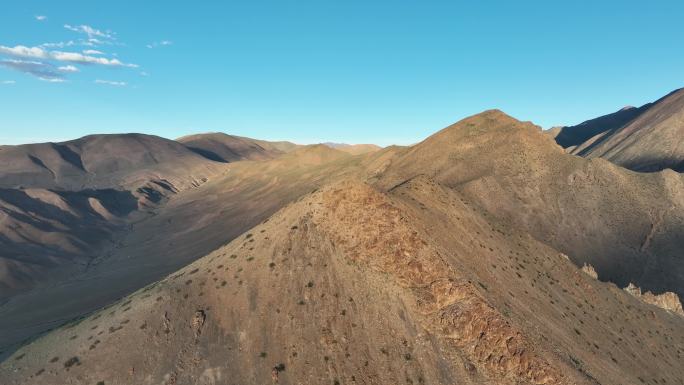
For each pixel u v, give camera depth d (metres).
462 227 76.19
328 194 68.81
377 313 55.00
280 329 53.66
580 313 70.31
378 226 63.47
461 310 53.94
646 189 155.50
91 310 109.44
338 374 49.25
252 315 55.34
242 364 50.19
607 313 75.00
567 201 149.88
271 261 61.72
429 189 85.06
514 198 148.12
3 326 107.12
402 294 56.78
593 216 144.75
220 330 53.97
